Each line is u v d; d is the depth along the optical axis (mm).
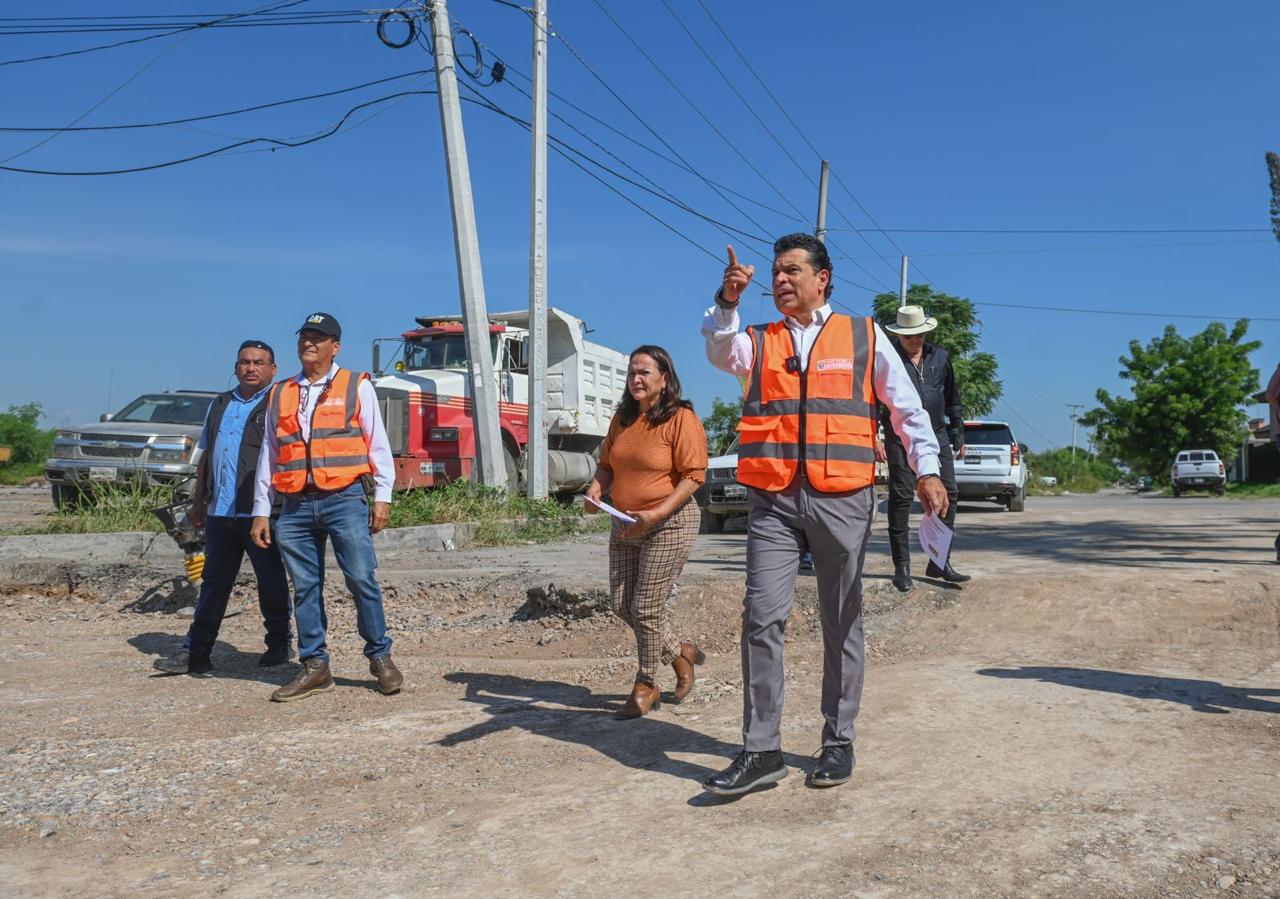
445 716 4930
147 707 5199
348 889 2979
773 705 3605
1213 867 2883
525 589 7805
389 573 8336
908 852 3051
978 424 17500
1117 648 5707
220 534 5957
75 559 8625
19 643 6930
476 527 11648
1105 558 8859
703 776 3840
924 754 3912
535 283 13781
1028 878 2855
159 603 8125
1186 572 7578
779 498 3592
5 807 3727
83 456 12891
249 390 6062
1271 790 3426
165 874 3137
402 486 12789
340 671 6129
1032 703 4559
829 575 3623
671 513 4605
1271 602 6488
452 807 3633
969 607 6750
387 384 13359
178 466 12664
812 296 3627
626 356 18625
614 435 4801
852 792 3562
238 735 4664
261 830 3477
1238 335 48406
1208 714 4336
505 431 15023
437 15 12992
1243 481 52125
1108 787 3510
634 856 3115
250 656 6555
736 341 3754
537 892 2900
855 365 3588
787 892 2830
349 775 4043
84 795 3848
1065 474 76625
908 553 7012
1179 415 48156
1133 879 2830
